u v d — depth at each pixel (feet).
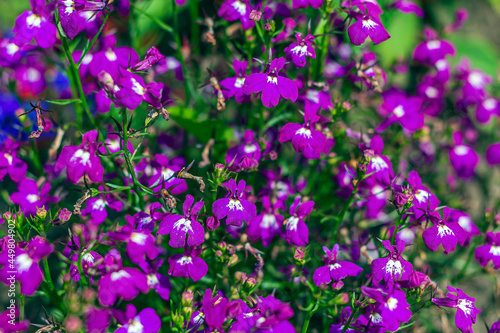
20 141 1.49
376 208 1.57
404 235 1.53
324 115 1.56
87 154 1.36
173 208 1.37
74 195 1.57
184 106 1.63
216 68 1.68
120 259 1.34
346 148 1.63
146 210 1.47
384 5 1.66
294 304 1.51
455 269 1.67
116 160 1.45
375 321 1.38
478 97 1.72
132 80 1.36
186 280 1.42
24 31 1.42
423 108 1.67
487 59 2.08
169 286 1.42
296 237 1.43
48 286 1.38
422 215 1.39
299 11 1.63
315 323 1.55
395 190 1.41
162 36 1.79
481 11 2.27
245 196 1.41
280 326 1.34
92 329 1.30
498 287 1.57
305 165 1.63
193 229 1.37
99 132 1.39
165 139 1.63
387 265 1.37
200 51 1.75
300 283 1.48
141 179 1.47
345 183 1.55
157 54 1.37
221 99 1.47
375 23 1.44
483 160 1.85
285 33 1.49
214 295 1.42
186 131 1.64
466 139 1.79
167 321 1.47
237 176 1.47
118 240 1.35
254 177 1.51
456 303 1.38
